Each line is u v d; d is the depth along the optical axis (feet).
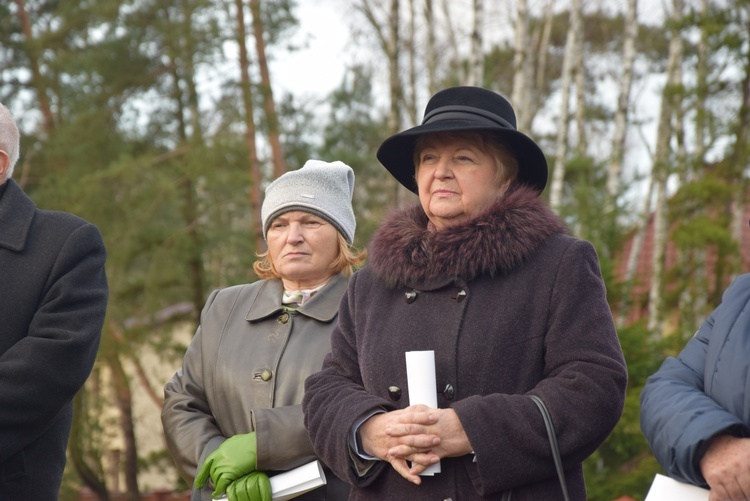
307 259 12.25
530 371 9.06
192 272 61.98
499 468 8.54
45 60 65.98
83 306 11.32
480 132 9.68
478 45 52.16
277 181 12.66
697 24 48.47
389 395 9.36
